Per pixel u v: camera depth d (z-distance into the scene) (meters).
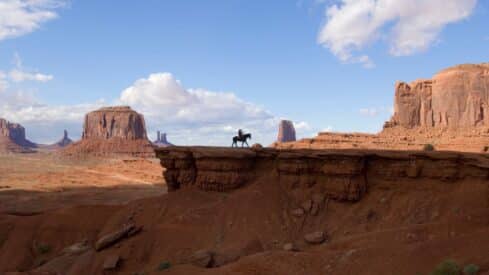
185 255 37.50
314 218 40.69
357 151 41.53
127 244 41.06
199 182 49.81
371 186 41.69
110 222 47.41
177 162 51.84
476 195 35.31
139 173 150.75
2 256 46.19
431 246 23.53
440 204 36.66
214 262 34.00
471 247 21.86
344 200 41.53
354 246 31.55
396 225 36.47
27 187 115.25
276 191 44.72
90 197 96.50
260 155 48.88
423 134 127.31
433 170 38.69
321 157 42.75
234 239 38.16
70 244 47.00
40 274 36.72
